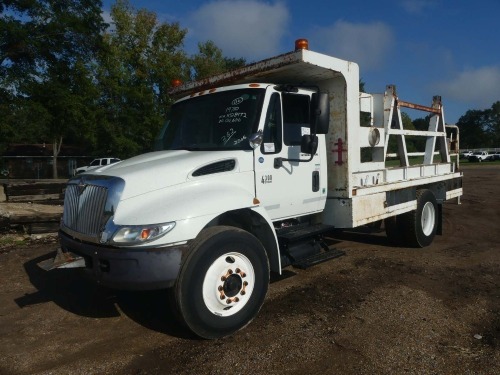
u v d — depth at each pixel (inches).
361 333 163.9
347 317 179.0
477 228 374.6
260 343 157.4
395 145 287.7
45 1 788.0
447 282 223.3
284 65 203.0
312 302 196.7
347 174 227.6
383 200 258.7
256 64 213.5
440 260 266.7
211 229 162.2
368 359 144.7
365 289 212.8
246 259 169.8
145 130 1113.4
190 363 144.8
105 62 1034.7
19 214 342.6
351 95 228.4
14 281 236.8
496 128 4323.3
